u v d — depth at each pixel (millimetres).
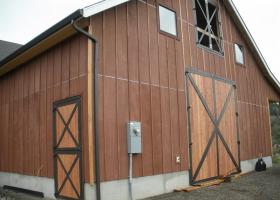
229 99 11352
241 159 11562
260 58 13383
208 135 9914
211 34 11055
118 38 7547
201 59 10180
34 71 8922
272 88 14914
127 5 7918
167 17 9172
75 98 7258
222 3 11945
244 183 9562
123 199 7102
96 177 6621
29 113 9008
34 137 8695
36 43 7855
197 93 9711
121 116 7328
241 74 12391
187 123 9156
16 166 9484
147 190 7688
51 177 7871
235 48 12336
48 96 8227
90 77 6891
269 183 9500
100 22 7203
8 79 10328
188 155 9016
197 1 10641
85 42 7148
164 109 8469
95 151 6688
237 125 11602
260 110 13516
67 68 7637
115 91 7285
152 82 8250
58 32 7227
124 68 7578
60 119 7684
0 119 10664
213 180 9742
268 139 13867
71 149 7227
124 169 7203
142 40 8156
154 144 8031
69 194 7184
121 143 7227
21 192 8891
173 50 9102
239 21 12289
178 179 8570
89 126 6746
